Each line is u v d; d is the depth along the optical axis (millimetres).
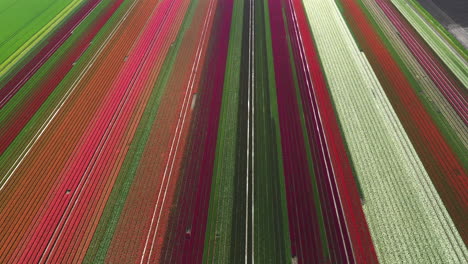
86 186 15578
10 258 13336
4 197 15461
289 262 12414
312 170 15273
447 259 11898
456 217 12984
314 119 17531
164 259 12852
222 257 12734
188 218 14031
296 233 13219
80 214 14516
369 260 12211
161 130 17812
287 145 16438
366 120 17016
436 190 13844
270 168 15547
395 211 13383
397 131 16266
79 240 13656
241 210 14117
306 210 13891
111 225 14023
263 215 13867
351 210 13688
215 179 15312
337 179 14812
